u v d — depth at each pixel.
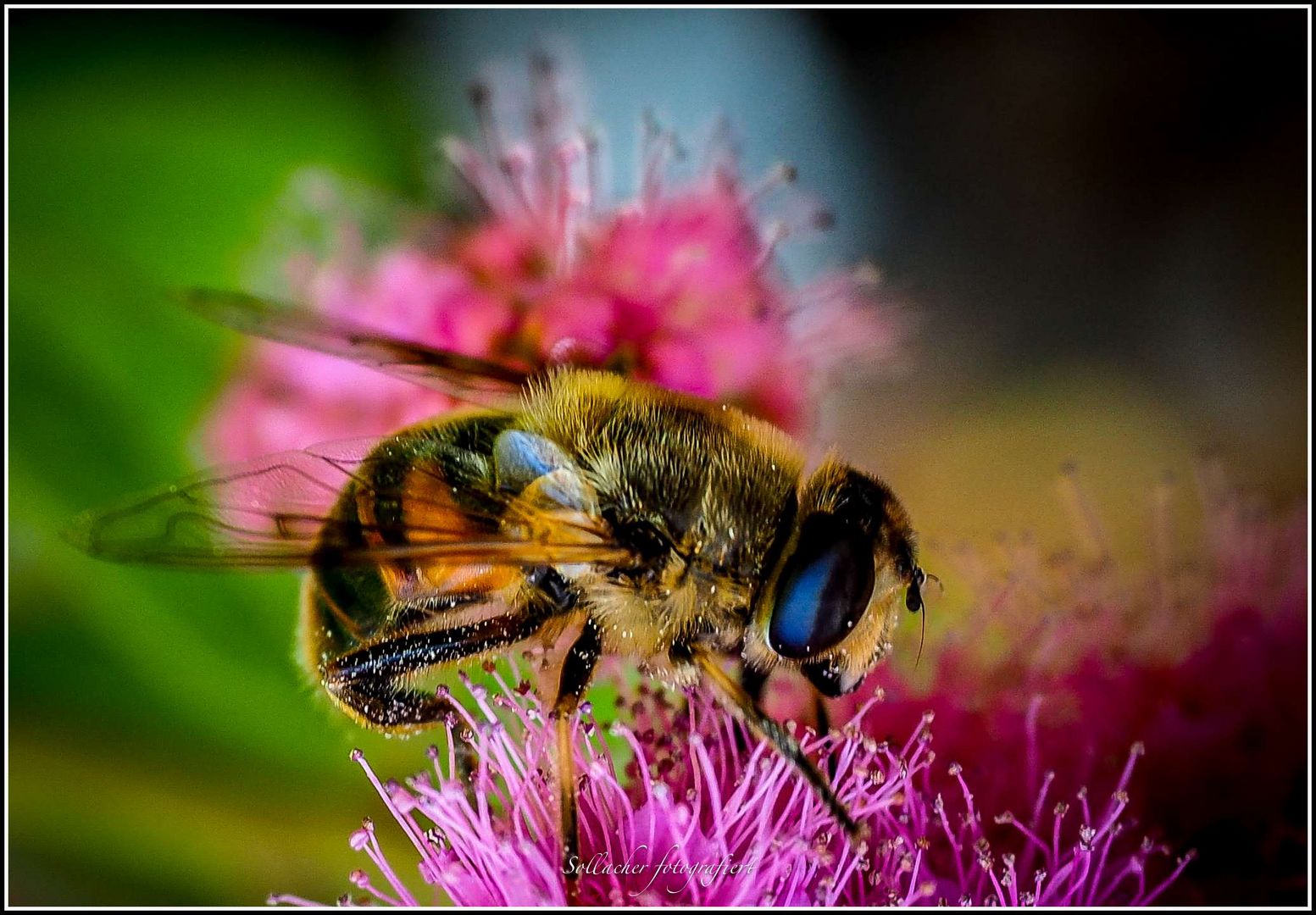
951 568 0.10
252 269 0.10
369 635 0.09
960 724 0.10
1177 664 0.10
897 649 0.10
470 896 0.09
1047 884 0.09
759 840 0.09
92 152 0.10
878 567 0.09
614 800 0.09
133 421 0.10
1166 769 0.10
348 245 0.10
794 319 0.10
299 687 0.10
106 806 0.10
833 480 0.09
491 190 0.10
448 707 0.09
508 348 0.10
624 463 0.09
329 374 0.10
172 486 0.09
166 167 0.10
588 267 0.10
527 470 0.09
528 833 0.09
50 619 0.10
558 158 0.10
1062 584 0.10
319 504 0.09
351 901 0.09
